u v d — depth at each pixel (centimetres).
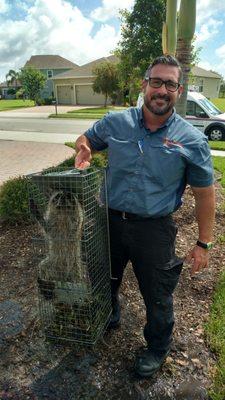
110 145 225
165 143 211
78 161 235
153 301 231
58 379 241
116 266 258
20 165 930
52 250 224
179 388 234
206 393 230
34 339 274
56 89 4594
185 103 547
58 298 238
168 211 221
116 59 4334
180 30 510
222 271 361
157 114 209
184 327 285
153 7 2106
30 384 238
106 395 230
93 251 228
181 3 499
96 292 240
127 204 222
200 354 260
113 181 228
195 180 219
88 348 262
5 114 2975
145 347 266
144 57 2167
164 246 224
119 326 288
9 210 462
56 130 1789
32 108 3816
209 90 4944
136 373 241
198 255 237
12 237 433
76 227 213
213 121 1348
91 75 4303
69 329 245
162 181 215
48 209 215
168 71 205
